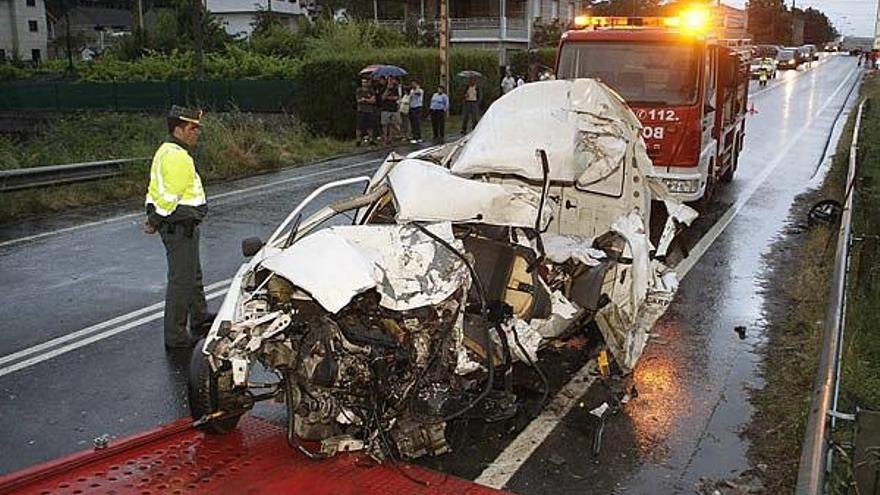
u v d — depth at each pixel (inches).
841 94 1494.8
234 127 740.0
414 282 187.6
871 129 791.1
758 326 303.1
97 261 386.6
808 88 1659.7
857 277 325.4
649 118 445.4
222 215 488.4
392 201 226.8
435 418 188.5
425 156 268.1
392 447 194.9
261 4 2554.1
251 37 1792.6
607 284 225.8
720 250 414.9
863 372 245.3
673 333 295.3
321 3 2458.2
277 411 226.1
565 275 226.5
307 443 197.2
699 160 449.4
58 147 652.7
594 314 229.8
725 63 513.0
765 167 692.7
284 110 1121.4
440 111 895.1
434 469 197.0
